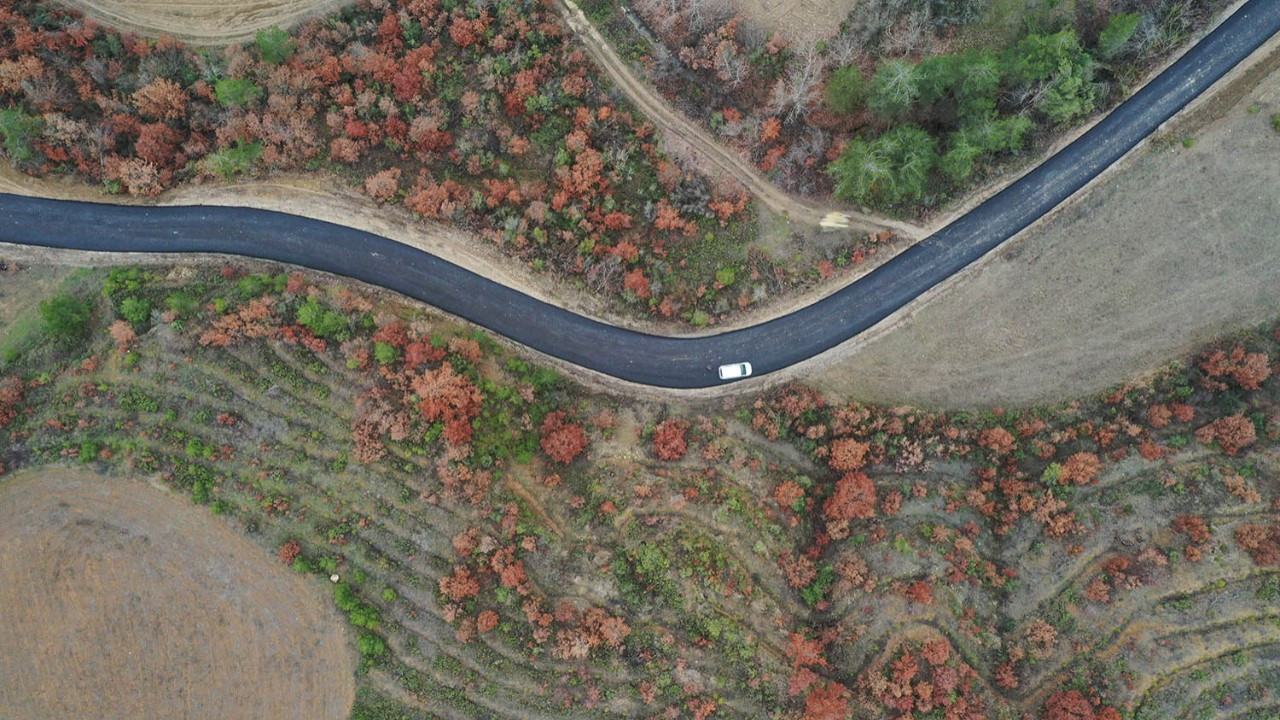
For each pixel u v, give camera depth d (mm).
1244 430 65375
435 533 65438
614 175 73562
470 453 66938
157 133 70500
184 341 67188
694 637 65500
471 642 63406
